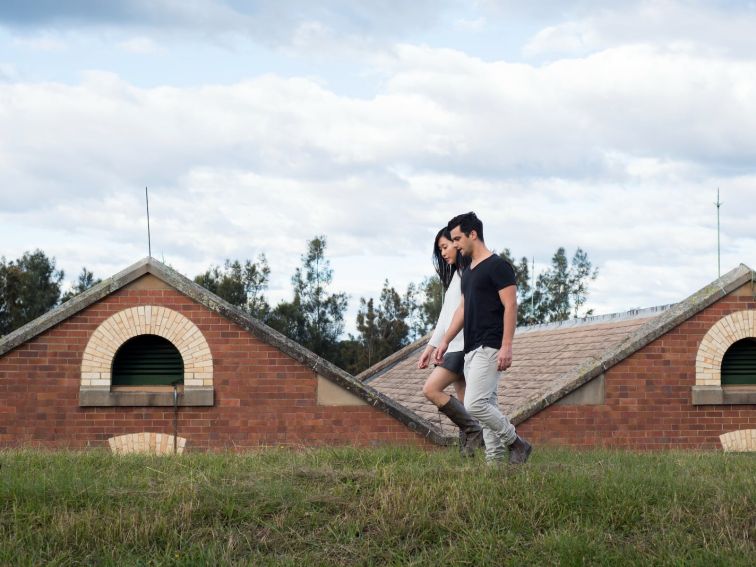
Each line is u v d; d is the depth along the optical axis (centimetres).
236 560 660
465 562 658
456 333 945
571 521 710
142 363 1392
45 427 1349
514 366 1811
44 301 4000
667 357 1451
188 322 1379
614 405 1430
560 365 1598
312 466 880
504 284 835
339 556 670
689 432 1445
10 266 4012
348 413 1387
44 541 674
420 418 1395
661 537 688
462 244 865
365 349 4112
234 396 1379
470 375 848
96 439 1354
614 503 733
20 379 1351
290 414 1382
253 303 3956
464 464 870
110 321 1368
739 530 695
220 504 724
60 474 807
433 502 733
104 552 662
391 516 712
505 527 701
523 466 823
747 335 1469
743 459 1027
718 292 1464
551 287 4484
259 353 1385
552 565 650
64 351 1359
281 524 705
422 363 1027
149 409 1364
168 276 1374
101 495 742
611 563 649
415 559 666
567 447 1323
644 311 1627
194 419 1371
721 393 1450
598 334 1681
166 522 694
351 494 754
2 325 3947
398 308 4209
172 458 955
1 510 718
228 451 1198
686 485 780
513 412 1405
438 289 4253
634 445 1428
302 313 3981
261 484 767
